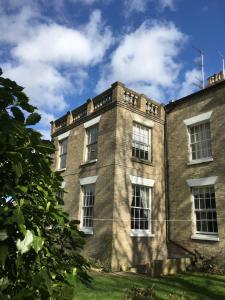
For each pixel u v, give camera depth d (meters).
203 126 14.61
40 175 1.89
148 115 15.76
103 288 8.20
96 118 15.80
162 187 15.34
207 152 14.11
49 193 1.96
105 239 12.96
